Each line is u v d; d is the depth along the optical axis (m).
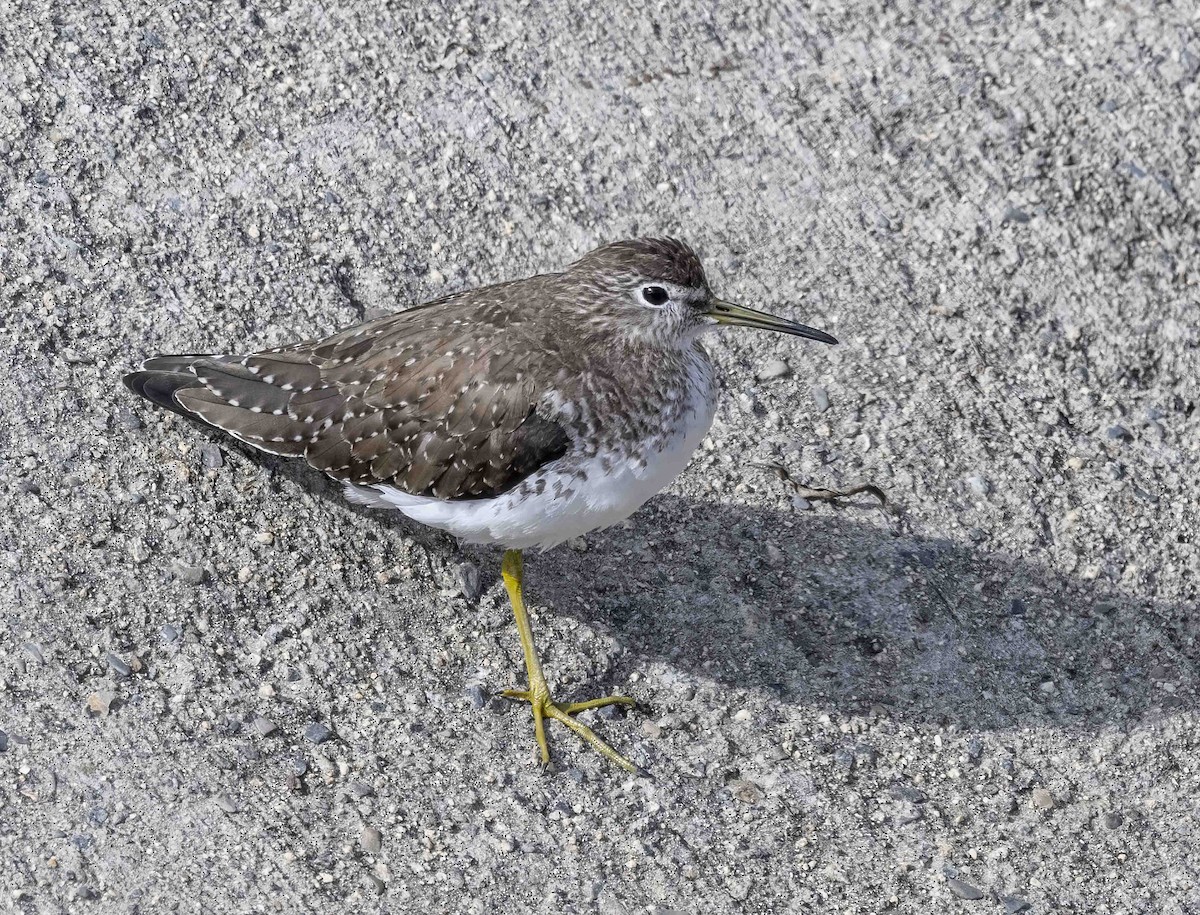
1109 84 15.31
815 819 10.96
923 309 13.99
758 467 12.91
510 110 14.38
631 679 11.62
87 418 11.84
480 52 14.62
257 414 11.00
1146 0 15.82
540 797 10.84
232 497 11.74
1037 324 14.02
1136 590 12.48
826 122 14.91
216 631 11.19
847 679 11.73
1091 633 12.20
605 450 10.59
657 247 10.98
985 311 14.04
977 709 11.67
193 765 10.51
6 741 10.35
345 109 13.99
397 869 10.26
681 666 11.70
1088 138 14.98
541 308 10.98
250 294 12.84
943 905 10.56
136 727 10.61
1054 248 14.39
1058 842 11.00
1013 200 14.62
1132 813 11.20
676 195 14.33
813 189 14.56
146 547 11.40
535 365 10.66
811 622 12.02
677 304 10.97
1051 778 11.34
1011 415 13.43
